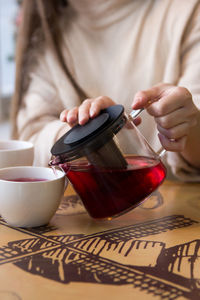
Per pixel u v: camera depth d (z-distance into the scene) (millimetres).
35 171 774
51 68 1552
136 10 1526
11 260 553
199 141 1002
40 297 451
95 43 1579
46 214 695
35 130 1419
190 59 1406
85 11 1574
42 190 674
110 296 454
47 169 771
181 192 938
